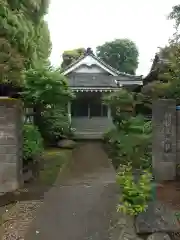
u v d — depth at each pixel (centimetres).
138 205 368
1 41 520
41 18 805
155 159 608
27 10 664
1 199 514
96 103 1783
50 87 908
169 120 602
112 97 1069
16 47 586
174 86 642
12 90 619
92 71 1888
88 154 1046
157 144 607
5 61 525
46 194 538
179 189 538
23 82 718
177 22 610
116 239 349
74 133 1598
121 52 2847
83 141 1432
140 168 618
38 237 361
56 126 1284
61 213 439
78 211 446
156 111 608
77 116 1789
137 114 1020
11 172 564
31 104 991
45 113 1215
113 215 422
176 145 607
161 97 731
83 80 1834
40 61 998
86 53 1867
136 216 372
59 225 395
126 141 834
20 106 597
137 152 742
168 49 670
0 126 559
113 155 960
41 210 454
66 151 1117
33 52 725
